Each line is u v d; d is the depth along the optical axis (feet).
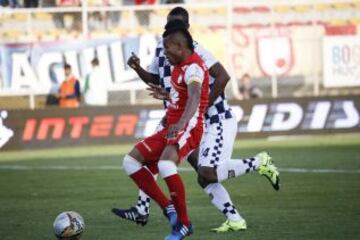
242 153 170.91
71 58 204.33
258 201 107.34
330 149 175.52
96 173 144.77
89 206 107.34
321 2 215.31
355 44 216.33
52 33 205.67
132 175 78.18
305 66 215.92
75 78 201.16
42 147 197.16
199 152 85.30
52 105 202.90
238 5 210.79
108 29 208.33
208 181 85.20
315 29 215.72
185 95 76.18
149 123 200.95
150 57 206.28
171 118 77.00
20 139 196.03
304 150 174.81
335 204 103.35
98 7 202.49
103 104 204.13
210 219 94.38
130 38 205.46
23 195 119.44
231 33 210.79
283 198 109.50
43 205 109.29
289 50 214.90
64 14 207.10
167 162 75.36
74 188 125.70
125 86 205.16
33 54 202.90
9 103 202.69
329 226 88.02
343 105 208.95
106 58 204.85
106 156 174.19
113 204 108.78
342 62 216.33
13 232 89.20
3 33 204.85
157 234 85.97
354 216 94.12
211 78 84.33
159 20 210.38
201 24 214.69
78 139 198.90
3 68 201.46
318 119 207.72
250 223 90.84
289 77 215.31
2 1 209.97
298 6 217.77
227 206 86.12
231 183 125.70
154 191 77.82
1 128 195.00
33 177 141.59
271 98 205.46
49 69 203.51
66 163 162.71
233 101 203.72
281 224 89.81
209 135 84.69
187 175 139.64
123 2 218.59
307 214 96.17
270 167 87.40
